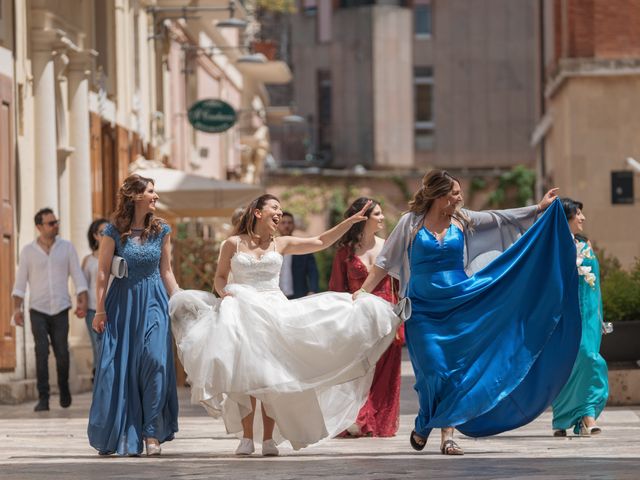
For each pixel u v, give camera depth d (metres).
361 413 14.79
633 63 36.31
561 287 12.31
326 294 12.71
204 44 47.25
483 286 12.23
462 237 12.48
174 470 10.77
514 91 79.06
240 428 12.91
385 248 12.63
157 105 37.47
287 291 21.05
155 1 36.34
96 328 12.86
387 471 10.32
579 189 36.59
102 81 28.80
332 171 72.62
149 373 12.73
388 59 78.00
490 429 12.12
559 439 14.09
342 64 78.31
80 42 26.52
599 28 36.69
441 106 79.31
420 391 12.29
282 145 79.06
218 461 11.69
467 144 79.19
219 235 46.06
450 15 79.31
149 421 12.64
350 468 10.68
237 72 56.44
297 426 12.44
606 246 36.47
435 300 12.27
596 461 11.05
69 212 26.23
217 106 40.06
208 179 29.38
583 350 14.55
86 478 10.17
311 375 12.36
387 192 73.50
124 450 12.55
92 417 12.62
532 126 79.00
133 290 12.94
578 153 36.59
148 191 13.12
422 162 79.19
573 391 14.51
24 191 23.22
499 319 12.20
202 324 12.50
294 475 10.14
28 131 23.59
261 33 60.59
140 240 13.03
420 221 12.51
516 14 79.00
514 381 12.03
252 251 12.95
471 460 11.32
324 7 78.81
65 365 20.16
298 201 72.12
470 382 12.00
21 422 17.61
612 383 18.42
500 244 12.68
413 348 12.30
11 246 22.00
